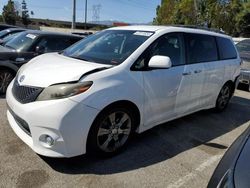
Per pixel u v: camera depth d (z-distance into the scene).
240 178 2.05
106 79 3.55
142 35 4.36
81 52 4.41
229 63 6.05
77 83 3.33
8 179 3.24
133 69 3.89
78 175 3.41
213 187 2.19
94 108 3.39
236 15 36.41
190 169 3.81
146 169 3.69
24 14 55.78
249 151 2.35
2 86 6.23
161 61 3.88
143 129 4.22
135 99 3.88
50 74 3.48
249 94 8.70
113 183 3.33
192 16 34.53
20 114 3.42
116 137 3.87
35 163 3.57
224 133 5.18
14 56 6.33
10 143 4.00
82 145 3.44
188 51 4.88
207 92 5.51
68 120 3.24
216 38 5.79
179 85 4.61
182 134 4.92
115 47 4.25
